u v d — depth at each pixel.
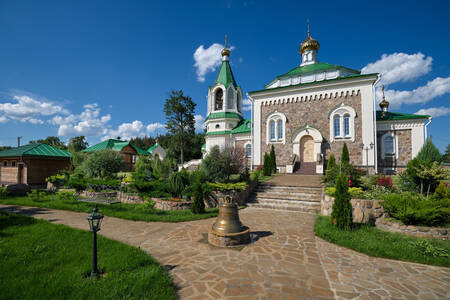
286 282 4.08
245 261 4.95
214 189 11.86
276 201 12.41
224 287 3.84
